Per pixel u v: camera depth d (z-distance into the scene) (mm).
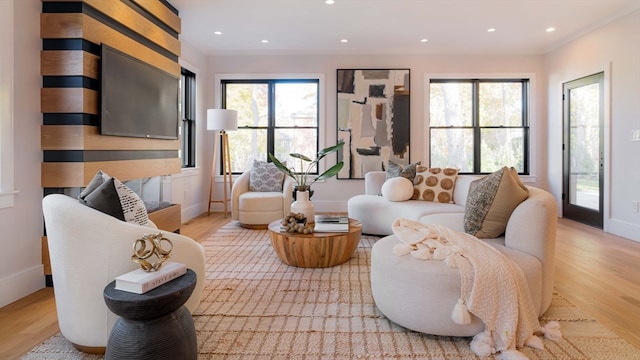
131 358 1327
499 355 1614
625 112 4105
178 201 4855
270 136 5875
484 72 5695
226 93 5891
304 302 2225
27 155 2377
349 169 5766
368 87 5719
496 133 5844
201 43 5277
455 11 4125
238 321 1966
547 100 5605
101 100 2641
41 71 2475
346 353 1648
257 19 4340
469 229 2264
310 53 5719
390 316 1886
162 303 1332
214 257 3209
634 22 3973
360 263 3006
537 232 1920
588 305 2172
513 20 4387
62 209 1564
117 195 1724
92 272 1564
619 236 4098
